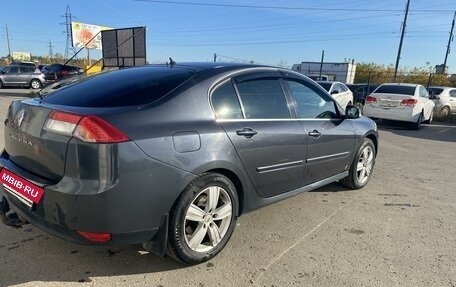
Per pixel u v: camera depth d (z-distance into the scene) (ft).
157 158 8.99
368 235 12.81
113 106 9.36
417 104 42.29
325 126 14.42
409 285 9.93
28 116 9.79
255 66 12.50
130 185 8.65
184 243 9.89
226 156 10.37
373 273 10.42
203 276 9.91
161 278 9.74
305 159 13.38
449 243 12.46
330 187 17.92
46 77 88.53
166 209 9.36
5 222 10.57
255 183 11.62
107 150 8.37
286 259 10.98
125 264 10.30
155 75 11.16
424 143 33.06
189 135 9.66
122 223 8.73
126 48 66.69
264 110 12.06
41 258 10.39
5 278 9.41
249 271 10.25
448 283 10.10
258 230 12.85
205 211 10.32
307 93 14.14
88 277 9.64
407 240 12.55
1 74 83.10
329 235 12.68
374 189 17.95
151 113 9.32
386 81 110.11
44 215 8.97
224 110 10.85
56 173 8.95
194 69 11.39
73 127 8.57
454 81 99.86
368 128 17.34
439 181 19.92
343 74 134.72
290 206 15.21
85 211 8.43
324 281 9.93
